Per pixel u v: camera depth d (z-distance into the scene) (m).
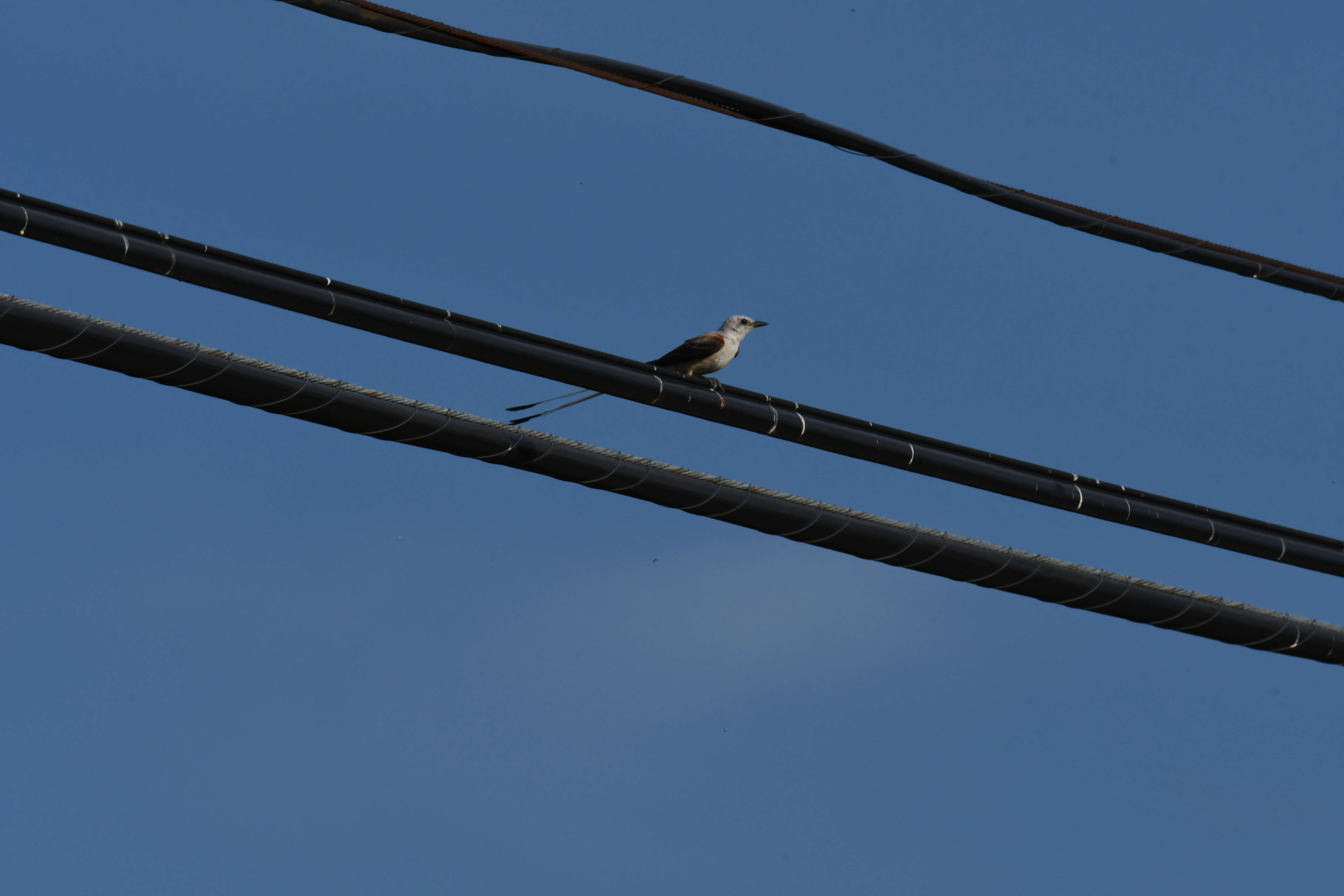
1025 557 16.92
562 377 15.16
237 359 13.81
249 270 13.73
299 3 13.80
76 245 13.05
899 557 16.48
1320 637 18.05
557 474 15.27
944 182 17.16
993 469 16.95
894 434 16.58
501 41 14.57
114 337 13.23
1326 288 18.95
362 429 14.44
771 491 16.03
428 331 14.45
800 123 16.31
